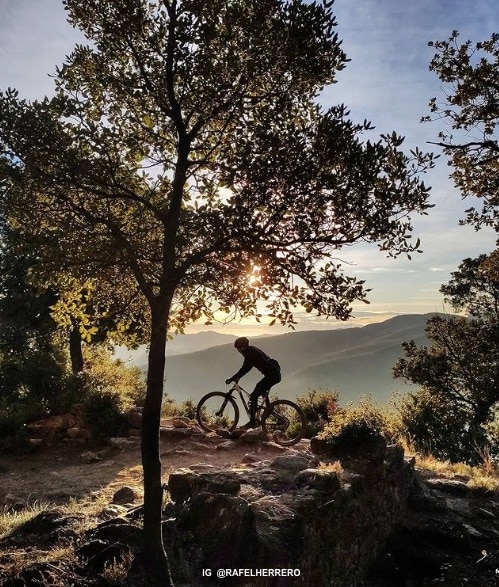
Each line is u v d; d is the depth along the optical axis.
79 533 5.21
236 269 5.18
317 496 5.90
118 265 5.21
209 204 5.44
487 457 12.19
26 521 6.00
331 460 7.69
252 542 4.79
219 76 4.74
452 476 10.41
